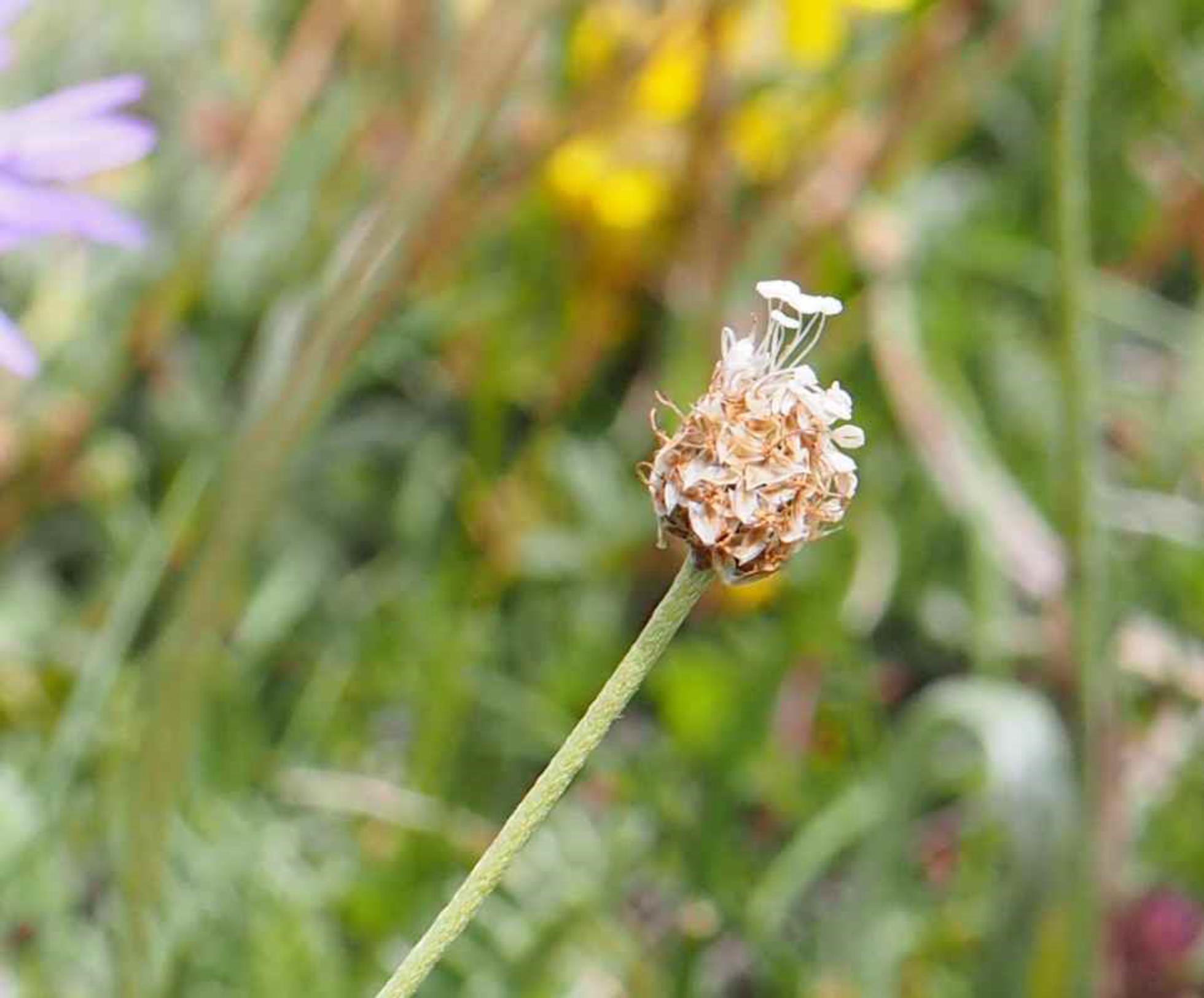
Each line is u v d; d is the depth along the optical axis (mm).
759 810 281
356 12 303
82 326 314
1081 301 207
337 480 320
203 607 202
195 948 244
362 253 202
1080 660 214
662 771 275
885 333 307
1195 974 241
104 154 194
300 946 246
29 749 281
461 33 288
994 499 287
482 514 311
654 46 289
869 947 244
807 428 126
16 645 297
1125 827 255
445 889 259
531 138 277
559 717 291
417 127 280
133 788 204
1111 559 261
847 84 317
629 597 310
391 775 289
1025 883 216
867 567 302
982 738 224
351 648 302
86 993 249
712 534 124
